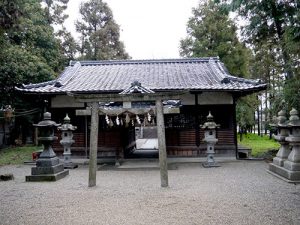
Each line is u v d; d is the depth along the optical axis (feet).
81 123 46.88
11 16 26.66
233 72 71.51
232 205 18.70
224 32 69.31
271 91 43.75
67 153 40.45
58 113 47.14
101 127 46.52
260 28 46.03
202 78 48.52
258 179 28.50
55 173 30.37
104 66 59.62
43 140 30.40
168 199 20.70
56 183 28.27
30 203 20.11
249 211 17.25
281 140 30.66
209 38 71.77
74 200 20.88
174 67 56.70
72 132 43.45
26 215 17.22
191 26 75.00
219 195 21.72
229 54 69.87
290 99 38.52
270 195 21.39
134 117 32.96
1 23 26.45
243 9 41.81
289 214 16.48
